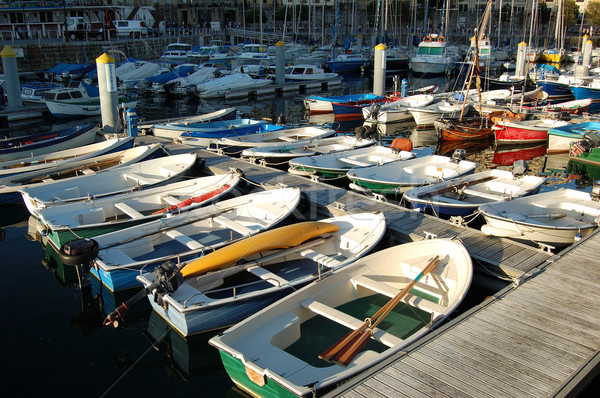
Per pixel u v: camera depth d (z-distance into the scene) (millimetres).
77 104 28172
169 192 13320
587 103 27484
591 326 7461
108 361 8055
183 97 36062
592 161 19375
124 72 38938
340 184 16188
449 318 7801
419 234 11305
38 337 8594
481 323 7555
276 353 7164
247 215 12164
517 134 21875
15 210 14445
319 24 72562
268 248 9648
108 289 9867
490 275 10156
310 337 8117
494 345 7008
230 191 13344
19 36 47656
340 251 10773
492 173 14594
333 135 20016
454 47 51594
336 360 6922
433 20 71688
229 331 7207
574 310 7895
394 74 49781
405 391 6102
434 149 22188
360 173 14562
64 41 45312
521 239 11344
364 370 6535
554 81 35125
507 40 66625
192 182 13695
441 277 9453
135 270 9422
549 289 8555
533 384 6219
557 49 51438
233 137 19094
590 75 41188
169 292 8336
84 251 9211
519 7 76062
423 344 7047
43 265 11141
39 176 14789
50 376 7641
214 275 9211
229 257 9180
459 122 23156
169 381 7648
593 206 12266
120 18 57438
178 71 40219
